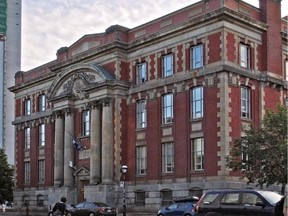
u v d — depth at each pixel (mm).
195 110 45719
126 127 52094
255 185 41062
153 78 49750
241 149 38781
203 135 44406
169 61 48656
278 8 49062
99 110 53312
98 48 53781
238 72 44406
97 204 43625
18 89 69812
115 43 51938
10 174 73250
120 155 51375
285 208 17031
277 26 48656
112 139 51656
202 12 45906
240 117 44156
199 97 45469
